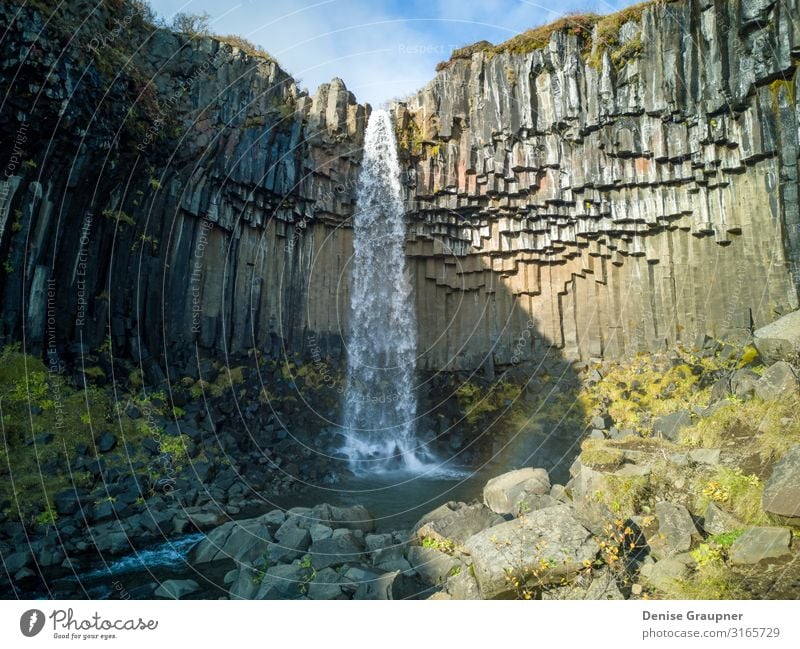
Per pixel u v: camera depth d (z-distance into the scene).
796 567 4.68
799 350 8.82
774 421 7.15
